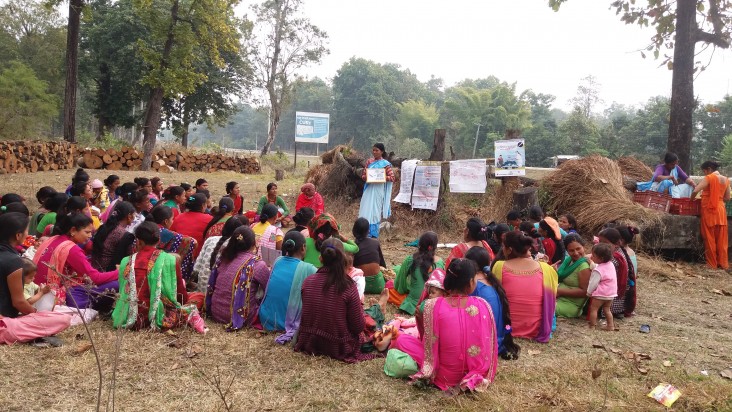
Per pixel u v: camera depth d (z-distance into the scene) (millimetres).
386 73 85625
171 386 3805
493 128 62844
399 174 11812
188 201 6734
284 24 37281
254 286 5223
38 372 3910
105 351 4344
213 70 35219
